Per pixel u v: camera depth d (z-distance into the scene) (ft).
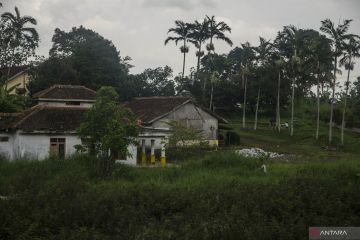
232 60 252.01
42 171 79.20
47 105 125.49
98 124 84.79
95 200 53.88
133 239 39.34
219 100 236.22
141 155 127.75
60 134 112.78
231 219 44.39
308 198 56.85
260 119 256.93
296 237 40.81
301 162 113.39
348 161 95.71
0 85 168.76
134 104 181.68
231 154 95.45
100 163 82.17
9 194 62.18
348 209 53.78
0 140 116.67
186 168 88.94
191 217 47.03
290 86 226.17
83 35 282.56
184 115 167.32
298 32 202.28
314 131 221.87
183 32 231.50
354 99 269.64
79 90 147.64
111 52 226.17
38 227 42.60
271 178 79.15
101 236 39.81
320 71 192.95
